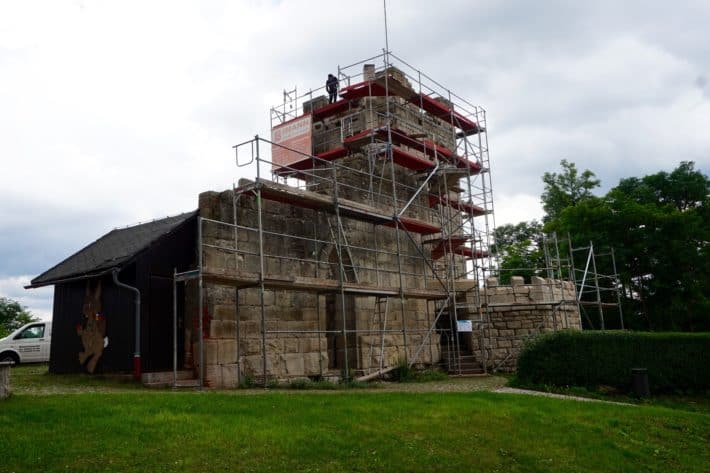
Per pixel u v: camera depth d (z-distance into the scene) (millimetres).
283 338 16625
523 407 12031
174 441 8039
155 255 15414
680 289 33062
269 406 10406
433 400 11938
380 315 19656
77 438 7852
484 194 29297
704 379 17484
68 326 17078
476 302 23766
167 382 14297
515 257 45406
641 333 17953
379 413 10320
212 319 14852
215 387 14539
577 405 12906
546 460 9312
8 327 49375
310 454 8133
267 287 15750
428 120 30312
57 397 10438
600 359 17359
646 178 38812
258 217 15023
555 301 24703
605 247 33625
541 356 17422
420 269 23156
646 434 11367
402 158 24406
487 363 23594
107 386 13922
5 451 7223
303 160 26719
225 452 7879
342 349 19172
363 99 29344
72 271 16828
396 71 29297
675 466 10078
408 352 21406
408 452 8672
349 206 18094
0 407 9305
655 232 33406
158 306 15305
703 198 37125
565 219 36531
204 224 15188
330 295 19453
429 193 25062
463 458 8844
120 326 15422
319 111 30938
